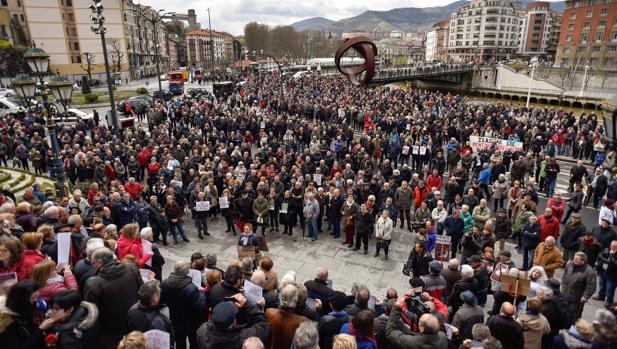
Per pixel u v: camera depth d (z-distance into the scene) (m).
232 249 12.41
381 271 11.24
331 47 157.50
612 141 17.78
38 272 5.13
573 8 90.56
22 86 10.71
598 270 9.40
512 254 12.34
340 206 13.20
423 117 28.44
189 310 5.73
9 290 4.39
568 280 8.28
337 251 12.48
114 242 7.50
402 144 22.39
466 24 153.12
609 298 9.16
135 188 14.03
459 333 6.33
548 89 73.06
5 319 4.14
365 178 15.59
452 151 19.12
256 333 4.82
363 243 12.66
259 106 39.06
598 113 58.62
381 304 7.12
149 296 4.83
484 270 8.34
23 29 77.44
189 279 5.83
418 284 7.23
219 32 177.50
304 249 12.58
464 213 11.87
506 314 5.82
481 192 16.16
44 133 22.83
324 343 5.42
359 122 30.17
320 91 45.69
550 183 17.31
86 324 4.36
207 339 4.60
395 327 5.25
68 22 79.06
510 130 24.53
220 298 5.59
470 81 88.88
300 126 25.20
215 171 16.28
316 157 18.78
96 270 5.76
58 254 7.04
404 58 162.25
